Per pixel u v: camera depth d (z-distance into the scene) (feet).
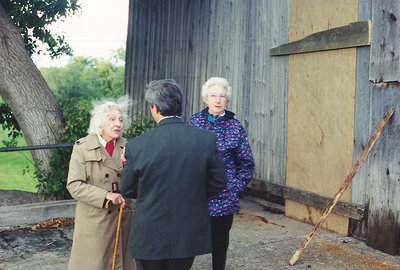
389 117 13.29
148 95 7.95
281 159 18.25
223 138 10.46
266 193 19.88
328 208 13.23
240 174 10.52
